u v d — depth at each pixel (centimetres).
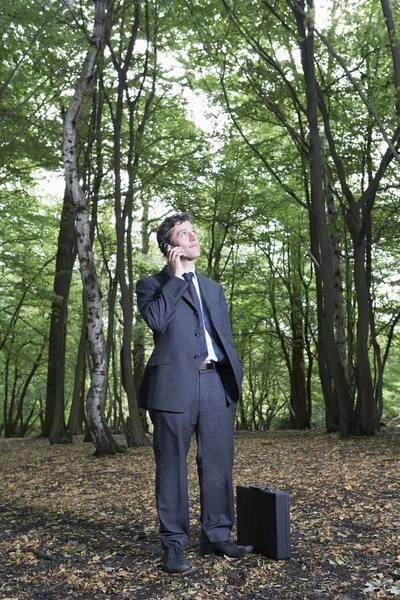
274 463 819
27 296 2014
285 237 1934
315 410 3027
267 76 1272
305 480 631
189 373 333
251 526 348
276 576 301
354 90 1262
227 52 1263
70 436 1545
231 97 1490
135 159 1395
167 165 1432
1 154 1370
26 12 1030
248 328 2420
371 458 810
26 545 380
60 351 1594
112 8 1230
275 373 2522
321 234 1216
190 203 1544
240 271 2116
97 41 1039
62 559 347
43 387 3055
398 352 2306
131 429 1302
